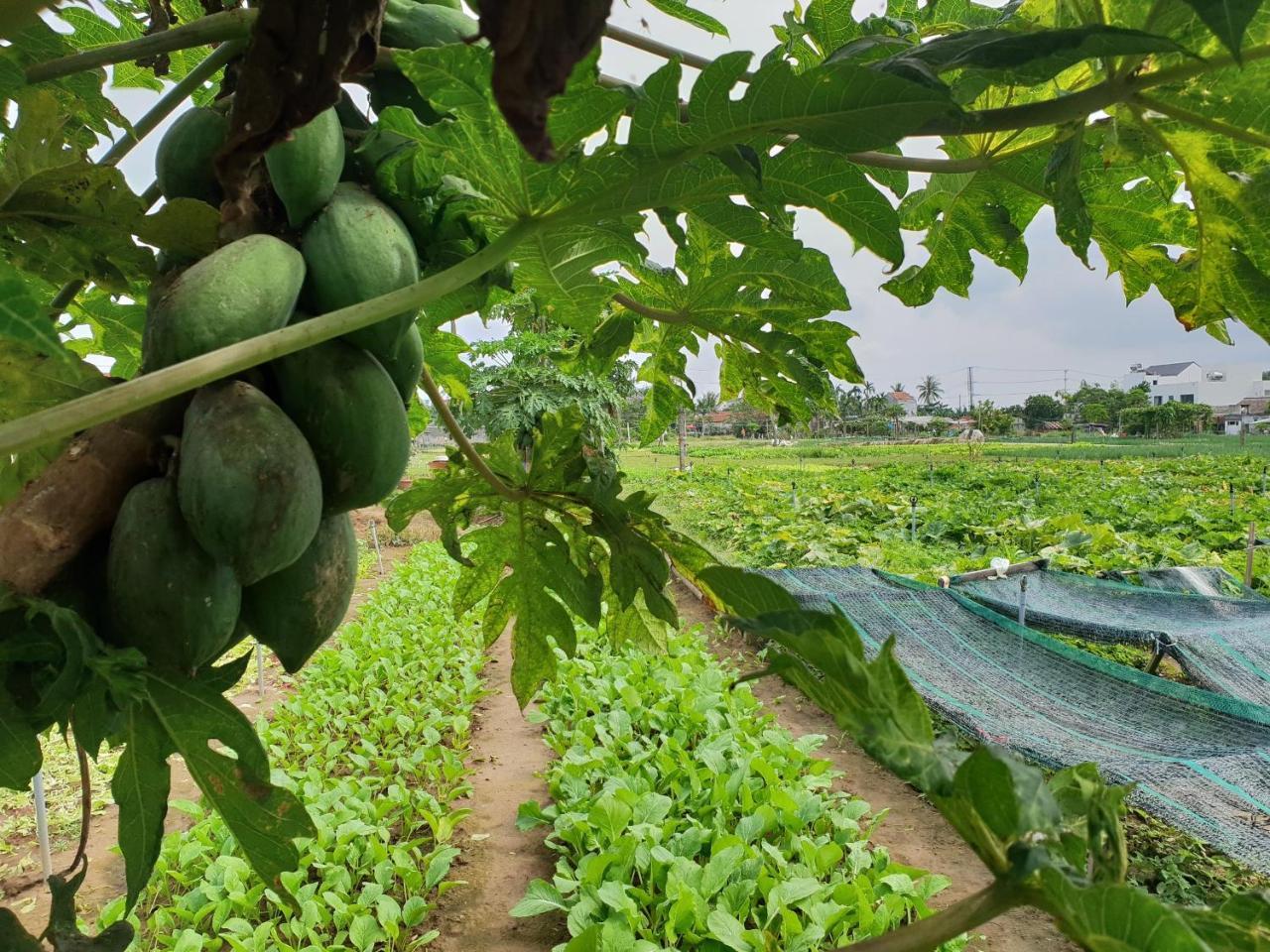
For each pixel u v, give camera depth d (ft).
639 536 7.47
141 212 4.95
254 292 4.15
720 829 19.49
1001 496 87.40
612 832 18.35
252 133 4.12
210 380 3.67
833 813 19.90
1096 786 3.24
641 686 27.96
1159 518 64.75
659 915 17.16
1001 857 3.07
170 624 4.20
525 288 7.13
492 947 17.38
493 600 8.85
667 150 4.71
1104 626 25.32
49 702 3.85
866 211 5.32
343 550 5.03
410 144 4.93
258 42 3.93
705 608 43.78
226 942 17.49
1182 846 19.61
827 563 49.57
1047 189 7.16
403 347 5.21
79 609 4.27
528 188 4.71
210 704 4.40
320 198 4.60
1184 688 19.97
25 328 2.59
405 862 18.58
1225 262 6.51
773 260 7.57
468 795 23.80
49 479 4.16
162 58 7.42
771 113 4.53
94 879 19.43
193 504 4.07
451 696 29.91
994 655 24.80
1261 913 3.16
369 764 24.91
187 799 21.89
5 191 4.91
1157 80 5.24
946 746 3.27
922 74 4.61
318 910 17.12
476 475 7.90
